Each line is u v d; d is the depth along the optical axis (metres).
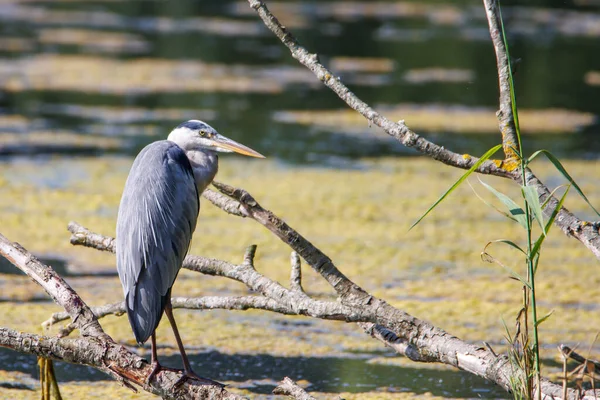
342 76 28.14
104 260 12.91
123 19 39.72
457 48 33.75
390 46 33.75
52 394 8.12
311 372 9.46
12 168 17.50
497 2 6.80
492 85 27.80
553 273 12.57
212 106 24.03
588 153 19.94
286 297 6.59
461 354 6.09
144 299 6.30
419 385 9.16
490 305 11.31
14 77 26.70
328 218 14.77
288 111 23.92
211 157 7.28
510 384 5.83
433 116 23.31
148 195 6.54
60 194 15.84
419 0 47.16
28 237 13.52
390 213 15.23
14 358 9.86
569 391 5.86
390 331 6.63
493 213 15.51
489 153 5.57
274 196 15.95
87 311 6.39
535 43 34.75
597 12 43.88
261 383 9.17
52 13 40.88
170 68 29.23
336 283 6.44
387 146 20.53
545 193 6.48
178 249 6.59
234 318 11.16
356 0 46.62
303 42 33.88
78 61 29.59
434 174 18.08
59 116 22.39
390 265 12.75
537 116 23.84
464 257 13.20
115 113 22.89
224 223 14.73
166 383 6.01
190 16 41.00
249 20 39.94
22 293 11.61
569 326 10.60
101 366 6.14
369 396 8.86
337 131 21.89
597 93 26.95
